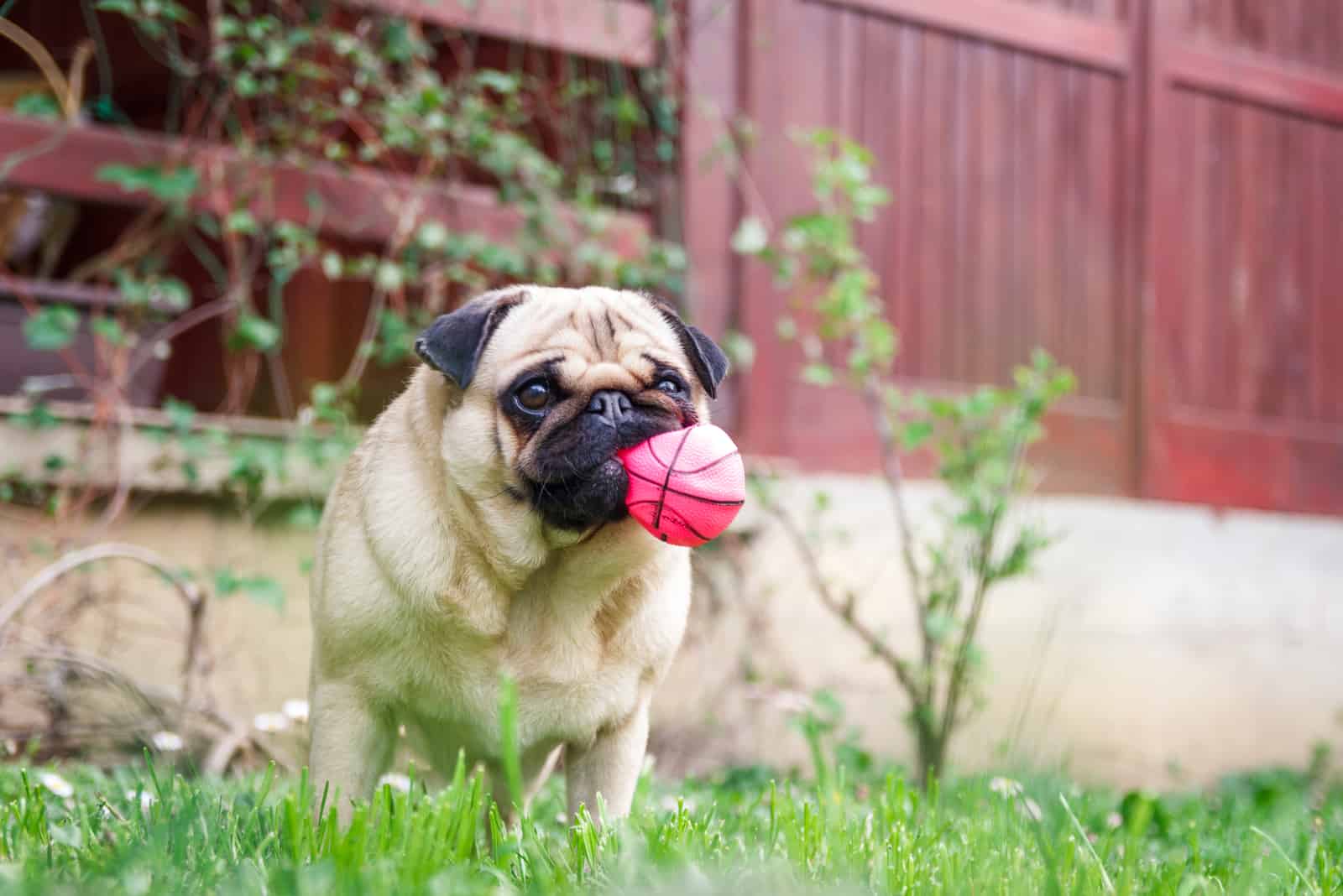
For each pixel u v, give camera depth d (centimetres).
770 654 689
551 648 334
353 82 683
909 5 801
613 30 706
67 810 335
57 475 560
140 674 570
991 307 820
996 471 641
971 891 259
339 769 330
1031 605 769
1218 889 294
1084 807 437
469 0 663
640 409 326
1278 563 862
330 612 332
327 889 233
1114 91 870
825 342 766
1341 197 951
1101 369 855
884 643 660
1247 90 909
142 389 602
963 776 480
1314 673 866
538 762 360
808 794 463
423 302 734
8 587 546
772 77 761
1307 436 922
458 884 239
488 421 328
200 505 594
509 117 684
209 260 683
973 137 820
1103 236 860
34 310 576
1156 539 821
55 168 591
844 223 685
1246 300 906
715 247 743
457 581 327
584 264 687
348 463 364
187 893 242
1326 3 954
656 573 343
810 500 713
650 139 747
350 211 648
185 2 732
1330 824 459
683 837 287
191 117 628
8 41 770
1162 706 806
